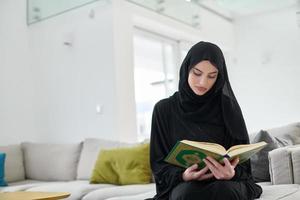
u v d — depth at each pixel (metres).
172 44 4.83
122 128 3.50
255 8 5.07
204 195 1.24
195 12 4.72
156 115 1.60
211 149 1.21
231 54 5.47
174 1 4.40
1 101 3.98
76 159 3.41
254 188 1.46
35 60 4.27
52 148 3.60
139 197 2.10
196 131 1.50
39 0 4.24
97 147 3.22
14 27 4.20
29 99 4.25
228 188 1.24
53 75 4.08
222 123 1.52
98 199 2.30
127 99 3.60
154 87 4.91
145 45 4.77
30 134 4.22
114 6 3.60
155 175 1.48
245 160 1.42
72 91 3.88
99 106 3.63
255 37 5.31
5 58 4.07
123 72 3.61
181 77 1.54
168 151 1.53
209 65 1.44
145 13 3.95
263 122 5.19
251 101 5.30
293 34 5.00
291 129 3.10
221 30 5.25
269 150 2.24
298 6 4.95
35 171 3.59
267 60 5.18
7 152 3.59
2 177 3.25
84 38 3.80
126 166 2.71
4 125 3.98
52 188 2.72
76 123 3.83
